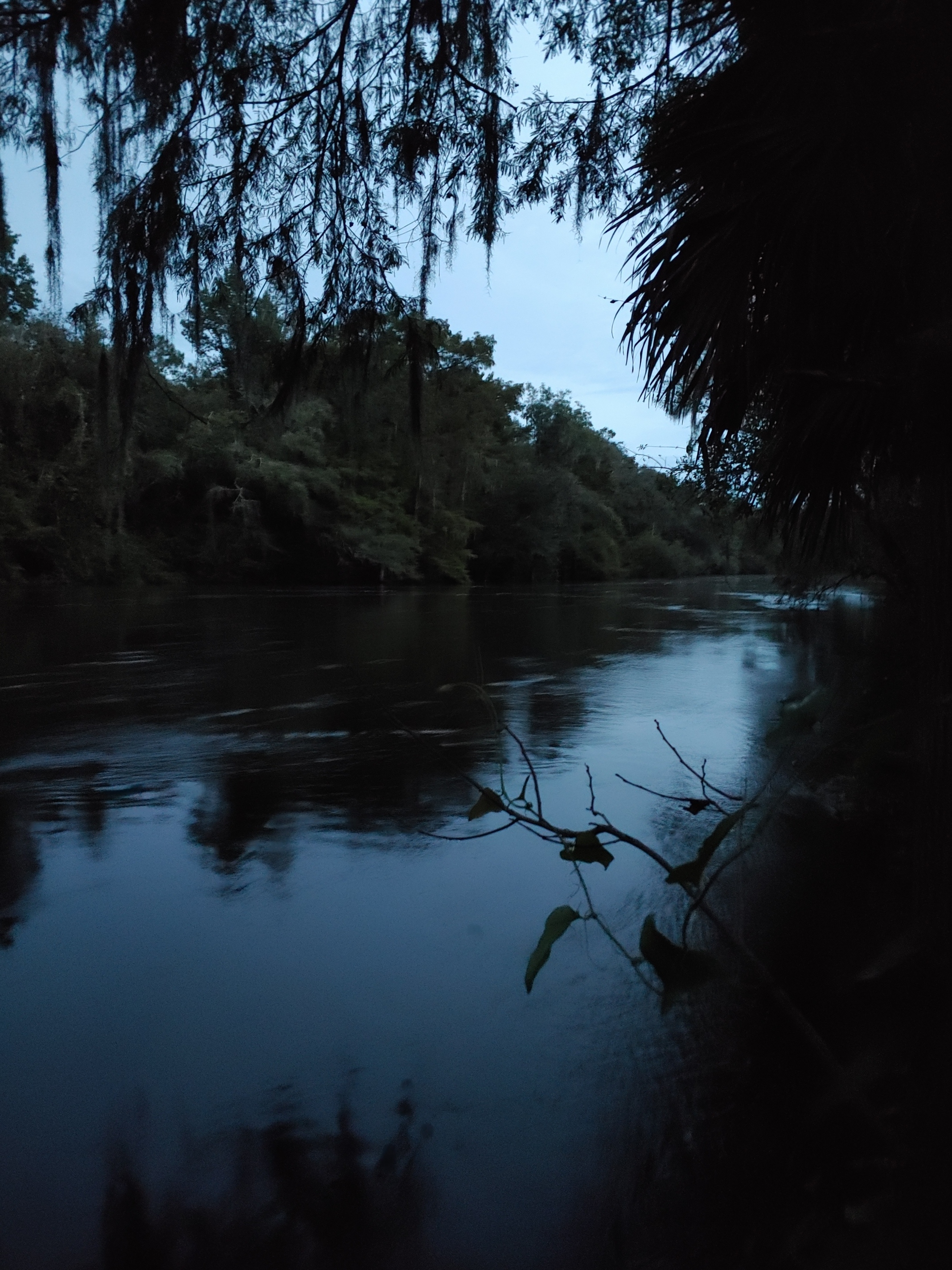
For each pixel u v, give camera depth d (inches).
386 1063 88.8
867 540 136.6
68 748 247.0
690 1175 69.7
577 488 2319.1
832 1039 85.6
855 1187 62.0
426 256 113.7
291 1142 76.7
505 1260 62.7
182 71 90.3
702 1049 88.5
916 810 63.4
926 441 60.9
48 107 89.3
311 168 106.7
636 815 174.2
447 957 113.3
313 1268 62.7
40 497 1338.6
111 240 97.8
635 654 473.4
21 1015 99.7
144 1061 89.9
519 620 758.5
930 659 62.4
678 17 78.9
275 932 122.7
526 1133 76.9
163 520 1592.0
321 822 176.1
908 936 62.7
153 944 119.0
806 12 56.6
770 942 108.6
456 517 1825.8
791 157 60.8
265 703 321.7
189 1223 67.2
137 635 599.5
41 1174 73.1
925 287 59.3
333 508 1681.8
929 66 53.0
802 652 448.1
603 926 54.8
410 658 461.1
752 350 73.9
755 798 58.2
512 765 220.5
